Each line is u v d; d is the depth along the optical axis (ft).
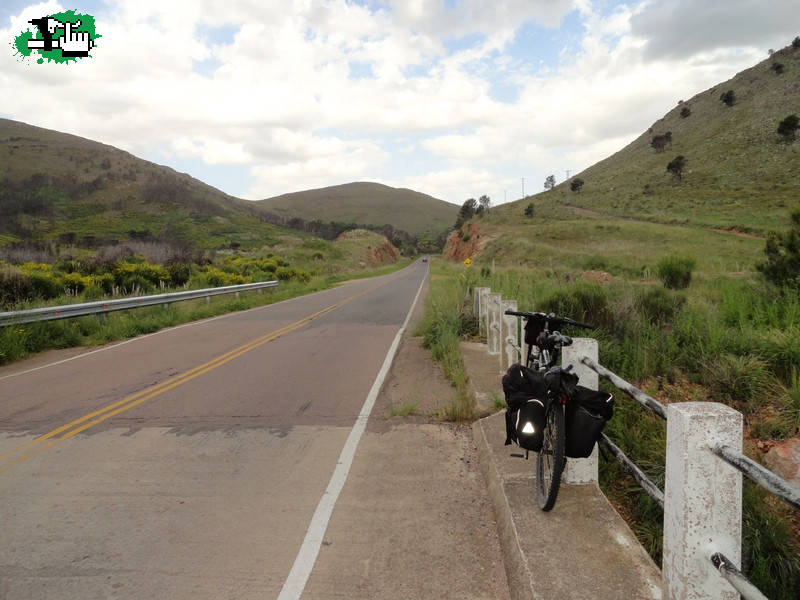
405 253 584.40
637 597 8.93
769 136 356.59
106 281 72.38
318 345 38.34
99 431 20.15
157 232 420.77
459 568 10.84
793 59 475.31
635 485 13.53
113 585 10.46
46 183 602.85
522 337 27.94
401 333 42.83
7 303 48.73
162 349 38.58
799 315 26.40
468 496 14.15
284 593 10.09
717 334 22.47
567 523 11.37
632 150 560.20
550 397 10.75
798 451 13.91
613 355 22.07
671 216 254.88
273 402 23.68
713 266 104.94
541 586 9.28
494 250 238.27
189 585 10.40
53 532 12.60
